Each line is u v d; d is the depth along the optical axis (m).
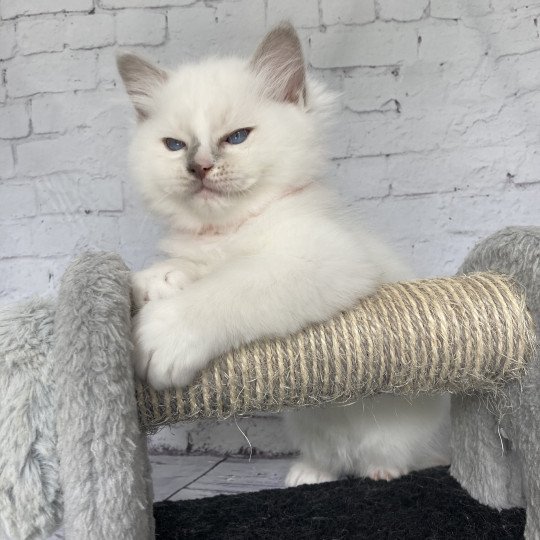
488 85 0.45
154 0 0.46
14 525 0.21
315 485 0.36
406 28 0.45
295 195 0.32
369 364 0.26
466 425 0.33
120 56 0.36
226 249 0.30
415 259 0.47
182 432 0.48
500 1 0.45
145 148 0.34
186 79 0.34
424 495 0.33
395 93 0.46
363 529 0.30
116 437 0.21
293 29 0.33
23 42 0.47
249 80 0.33
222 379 0.24
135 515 0.22
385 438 0.35
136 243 0.48
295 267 0.26
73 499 0.21
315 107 0.34
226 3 0.46
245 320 0.24
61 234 0.48
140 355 0.23
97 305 0.22
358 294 0.26
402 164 0.46
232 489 0.40
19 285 0.49
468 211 0.46
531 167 0.46
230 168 0.30
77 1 0.47
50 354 0.22
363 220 0.36
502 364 0.27
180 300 0.24
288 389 0.25
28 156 0.48
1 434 0.21
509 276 0.28
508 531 0.29
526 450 0.27
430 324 0.26
